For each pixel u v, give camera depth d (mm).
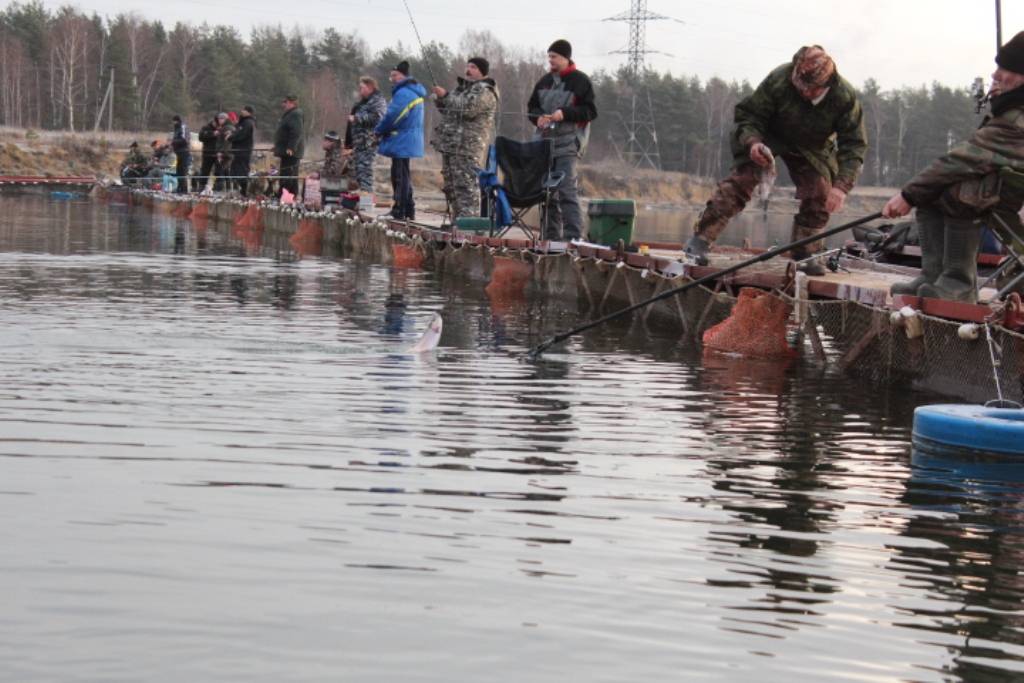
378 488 4812
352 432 5859
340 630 3350
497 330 10328
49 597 3514
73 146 63875
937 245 8094
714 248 13930
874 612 3623
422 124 18953
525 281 13750
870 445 6043
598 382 7758
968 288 7969
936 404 6840
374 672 3107
